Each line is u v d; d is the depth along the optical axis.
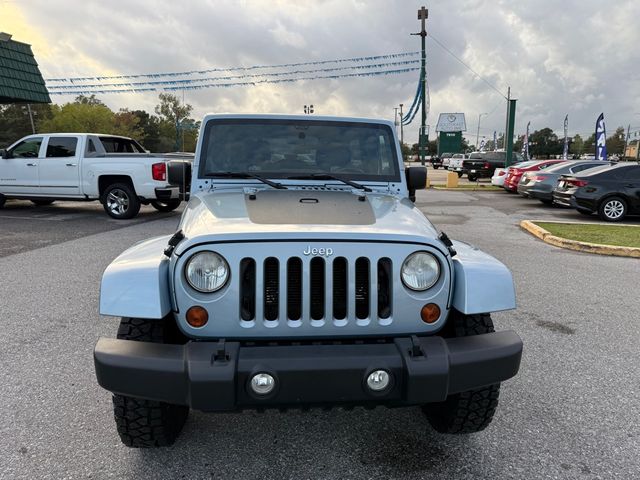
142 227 10.05
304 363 2.10
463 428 2.75
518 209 14.61
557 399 3.30
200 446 2.76
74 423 2.94
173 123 89.00
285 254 2.21
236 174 3.45
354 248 2.25
